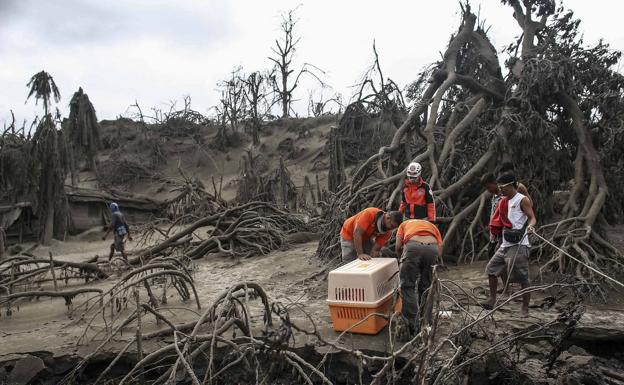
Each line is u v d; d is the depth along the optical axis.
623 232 13.72
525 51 13.48
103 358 6.54
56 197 21.09
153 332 6.93
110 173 36.00
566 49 11.96
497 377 5.52
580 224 9.78
